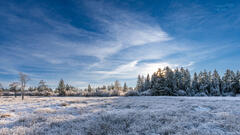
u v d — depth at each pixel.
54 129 6.15
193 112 9.91
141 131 5.89
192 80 62.88
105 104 16.72
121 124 6.78
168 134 5.48
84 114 9.59
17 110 12.11
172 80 55.94
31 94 75.56
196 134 5.21
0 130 5.91
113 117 7.85
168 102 18.55
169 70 57.94
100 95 57.66
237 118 7.79
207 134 5.26
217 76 62.97
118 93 56.91
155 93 51.69
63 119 7.98
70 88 105.62
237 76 58.56
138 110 10.80
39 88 75.38
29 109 12.74
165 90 52.03
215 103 16.39
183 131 5.68
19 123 7.30
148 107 13.38
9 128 6.61
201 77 62.88
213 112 10.20
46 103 18.41
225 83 60.25
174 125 6.48
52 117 8.46
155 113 9.08
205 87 59.91
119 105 15.24
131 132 5.61
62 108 13.19
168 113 9.27
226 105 14.05
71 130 5.98
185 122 6.95
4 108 13.41
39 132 5.80
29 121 7.54
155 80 54.38
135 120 7.45
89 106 14.81
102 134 5.59
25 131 5.81
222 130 5.93
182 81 61.44
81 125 6.59
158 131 5.80
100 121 7.09
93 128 6.08
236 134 5.34
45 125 6.83
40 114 9.41
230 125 6.40
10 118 8.75
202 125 6.55
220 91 60.72
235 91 57.59
